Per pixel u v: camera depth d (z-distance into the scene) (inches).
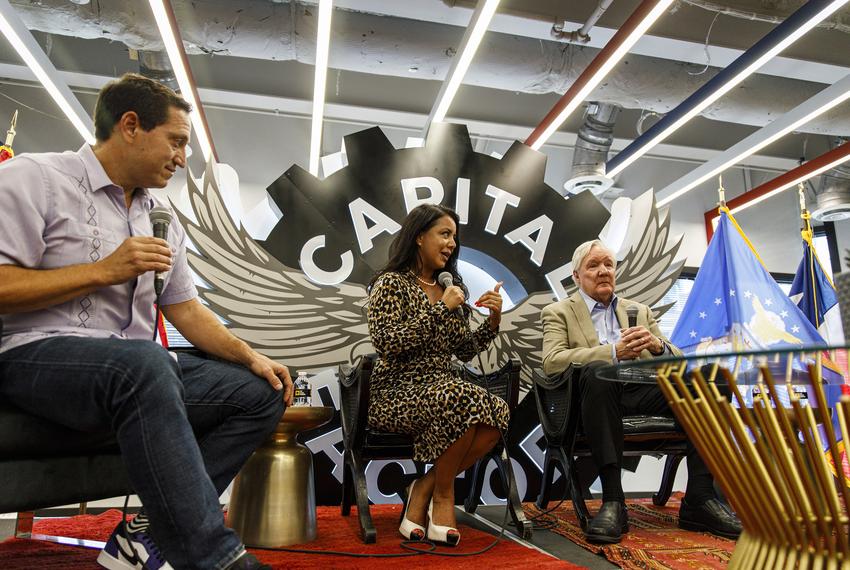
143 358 47.3
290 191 137.9
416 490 84.8
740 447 35.1
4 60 179.2
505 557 73.2
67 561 65.6
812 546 32.5
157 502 45.1
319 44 129.7
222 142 202.1
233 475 61.1
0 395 50.7
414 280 92.8
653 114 220.2
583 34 159.8
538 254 147.4
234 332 126.6
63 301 52.2
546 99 211.9
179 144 61.8
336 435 129.4
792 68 176.7
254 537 79.7
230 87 198.2
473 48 131.6
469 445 80.0
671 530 92.3
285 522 80.6
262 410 62.4
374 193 142.8
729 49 169.6
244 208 196.9
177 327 69.2
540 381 104.9
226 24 148.5
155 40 148.5
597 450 87.5
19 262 52.5
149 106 59.3
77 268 52.0
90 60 187.3
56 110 191.5
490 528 98.7
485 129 213.8
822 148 231.0
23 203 53.2
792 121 165.5
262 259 131.7
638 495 154.9
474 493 112.9
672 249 153.7
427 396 80.7
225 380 61.1
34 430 50.7
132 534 53.0
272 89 200.4
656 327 111.7
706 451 37.7
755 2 152.3
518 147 152.9
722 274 132.1
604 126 193.9
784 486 33.6
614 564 73.6
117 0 140.0
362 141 144.9
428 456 80.9
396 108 208.8
